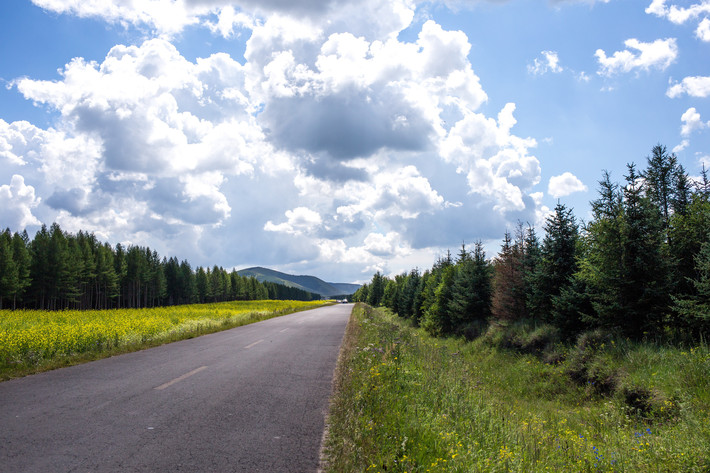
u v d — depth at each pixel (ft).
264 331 67.00
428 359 36.27
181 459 13.71
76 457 13.55
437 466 12.75
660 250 39.40
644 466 15.79
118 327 55.47
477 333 78.69
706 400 25.18
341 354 39.86
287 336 58.18
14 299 204.44
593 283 44.65
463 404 21.06
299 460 13.96
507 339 64.49
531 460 14.49
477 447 14.98
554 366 47.32
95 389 23.63
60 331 45.19
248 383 26.04
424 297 132.26
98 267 268.41
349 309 201.26
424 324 110.63
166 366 32.01
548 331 56.44
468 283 86.33
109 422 17.40
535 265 66.59
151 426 17.04
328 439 16.10
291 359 36.50
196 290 376.89
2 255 192.54
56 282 224.94
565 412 32.55
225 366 32.35
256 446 15.15
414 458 13.33
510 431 18.45
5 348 33.94
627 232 40.86
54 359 33.32
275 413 19.51
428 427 16.12
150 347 44.68
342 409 20.08
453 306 87.81
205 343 49.03
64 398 21.43
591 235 45.57
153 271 337.31
